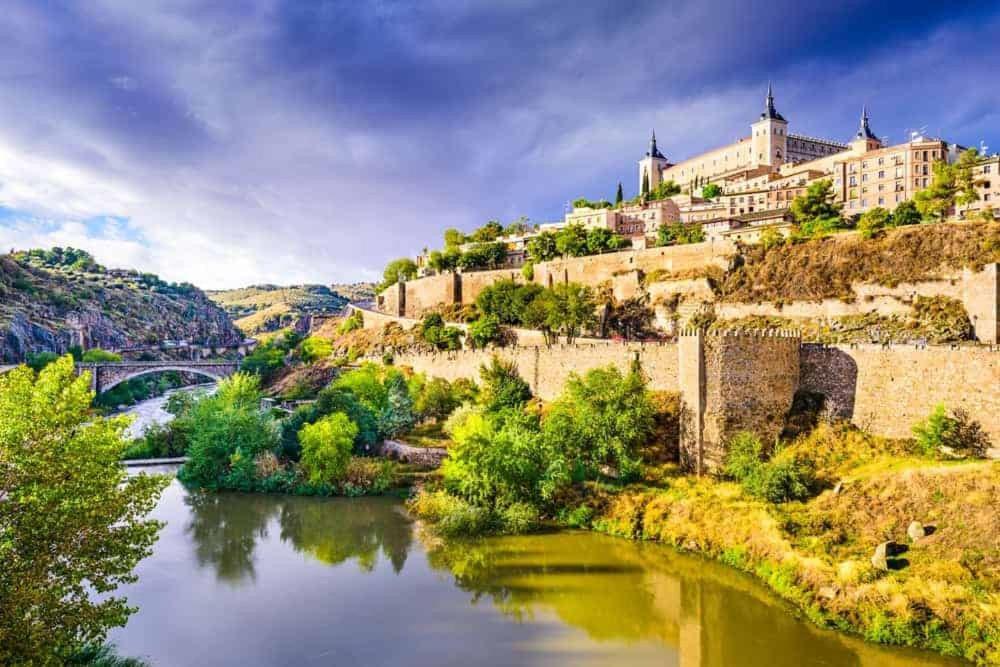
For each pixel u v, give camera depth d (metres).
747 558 43.62
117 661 34.09
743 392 54.53
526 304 119.12
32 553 27.20
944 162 128.25
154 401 168.88
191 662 34.88
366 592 43.81
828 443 51.91
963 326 73.69
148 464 81.88
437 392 83.38
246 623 39.38
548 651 35.91
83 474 29.56
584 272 127.69
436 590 43.91
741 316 95.38
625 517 51.69
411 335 139.00
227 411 78.25
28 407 30.67
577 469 58.09
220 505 64.81
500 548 50.16
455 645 36.62
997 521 37.47
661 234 142.88
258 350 199.50
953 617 33.47
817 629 36.09
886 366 52.09
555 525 54.22
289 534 55.94
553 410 63.53
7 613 24.73
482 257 167.25
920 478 43.06
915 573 36.56
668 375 61.91
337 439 68.94
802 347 57.28
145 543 31.22
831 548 40.97
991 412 46.03
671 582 43.44
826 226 107.75
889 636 34.00
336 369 132.50
